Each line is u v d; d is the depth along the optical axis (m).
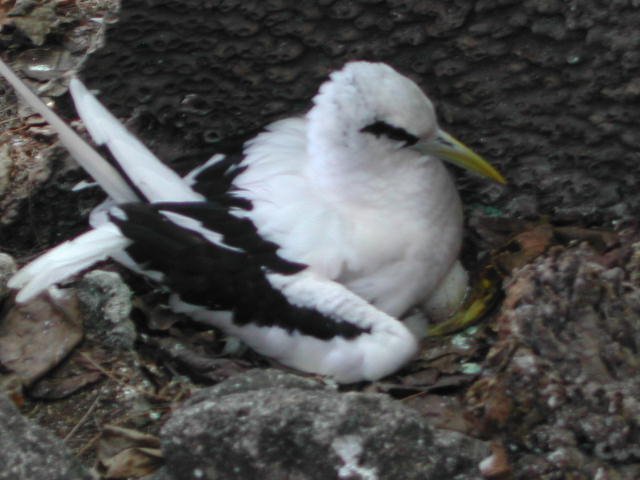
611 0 6.83
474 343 6.87
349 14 7.30
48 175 7.92
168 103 7.88
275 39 7.50
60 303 7.05
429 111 6.78
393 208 6.80
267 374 5.96
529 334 6.32
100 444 6.27
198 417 5.61
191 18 7.50
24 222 8.01
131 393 6.66
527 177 7.61
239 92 7.77
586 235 7.33
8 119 8.77
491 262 7.27
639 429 5.86
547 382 6.08
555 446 5.90
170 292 6.91
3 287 7.07
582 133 7.33
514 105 7.40
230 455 5.56
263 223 6.59
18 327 6.96
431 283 7.00
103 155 7.12
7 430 5.71
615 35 6.90
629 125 7.19
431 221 6.87
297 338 6.51
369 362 6.36
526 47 7.18
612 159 7.34
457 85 7.41
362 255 6.64
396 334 6.36
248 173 7.01
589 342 6.33
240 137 7.80
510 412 6.08
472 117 7.50
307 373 6.60
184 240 6.56
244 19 7.45
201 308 6.78
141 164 6.87
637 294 6.55
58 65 9.38
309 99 7.71
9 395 6.57
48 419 6.52
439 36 7.25
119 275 7.26
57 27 9.63
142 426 6.45
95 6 9.99
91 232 6.70
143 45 7.66
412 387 6.44
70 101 8.70
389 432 5.52
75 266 6.57
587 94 7.17
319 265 6.53
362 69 6.71
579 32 7.01
